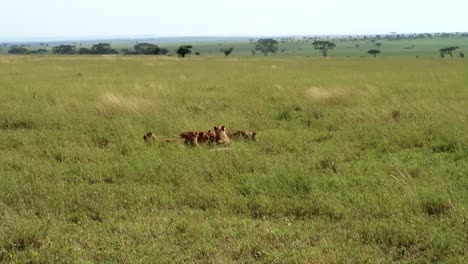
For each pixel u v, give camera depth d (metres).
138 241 5.45
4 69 35.62
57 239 5.49
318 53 127.88
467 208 6.02
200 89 20.55
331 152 9.15
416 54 110.88
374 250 5.13
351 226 5.75
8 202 6.75
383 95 16.91
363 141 10.22
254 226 5.74
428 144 9.87
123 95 16.69
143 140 10.24
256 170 8.07
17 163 8.66
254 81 24.22
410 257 5.01
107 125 11.88
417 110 13.22
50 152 9.50
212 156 8.73
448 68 36.91
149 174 7.85
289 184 7.16
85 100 15.91
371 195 6.60
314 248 5.11
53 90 19.20
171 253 5.15
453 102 14.64
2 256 5.11
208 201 6.68
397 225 5.59
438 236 5.27
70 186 7.33
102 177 7.86
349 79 24.81
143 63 47.81
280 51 145.25
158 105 14.56
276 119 13.38
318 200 6.50
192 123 12.03
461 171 7.75
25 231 5.52
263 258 5.02
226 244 5.29
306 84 21.84
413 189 6.77
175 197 6.87
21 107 14.45
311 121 12.77
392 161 8.50
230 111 14.03
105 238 5.51
